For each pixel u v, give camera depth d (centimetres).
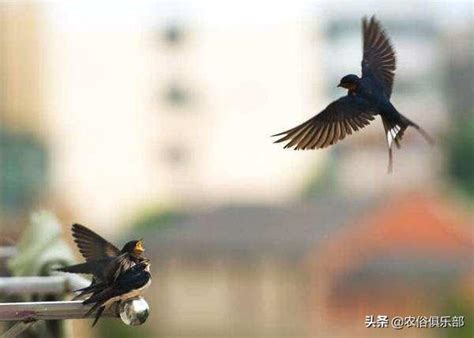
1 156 3509
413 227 3212
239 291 3594
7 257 823
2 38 3728
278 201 3928
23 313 577
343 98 578
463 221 3148
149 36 4128
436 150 3497
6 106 3659
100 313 581
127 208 3759
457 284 2806
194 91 4191
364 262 3128
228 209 3912
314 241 3516
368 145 3566
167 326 3472
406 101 3847
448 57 3959
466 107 3778
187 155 4084
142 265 584
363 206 3453
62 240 787
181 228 3762
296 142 566
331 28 4131
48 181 3491
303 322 3322
